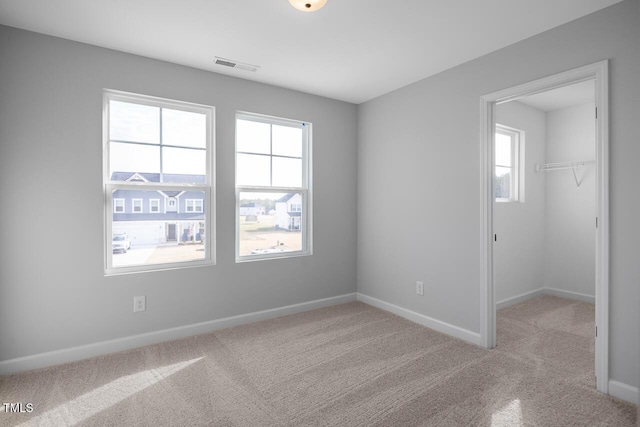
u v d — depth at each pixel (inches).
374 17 85.7
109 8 81.7
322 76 125.6
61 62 96.6
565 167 161.2
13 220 91.5
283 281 139.3
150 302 111.3
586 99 150.9
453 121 116.8
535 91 97.3
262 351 105.7
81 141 99.6
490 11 82.6
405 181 135.6
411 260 133.5
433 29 91.7
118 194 107.7
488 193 107.2
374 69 118.7
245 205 132.2
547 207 168.7
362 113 156.8
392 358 100.7
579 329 123.3
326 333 120.1
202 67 117.4
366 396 81.0
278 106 135.9
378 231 149.1
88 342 101.7
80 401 78.9
